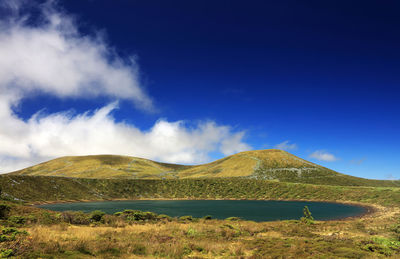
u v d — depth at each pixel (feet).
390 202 218.59
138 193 345.72
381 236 72.59
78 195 296.92
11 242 38.91
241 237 70.90
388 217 127.54
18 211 89.76
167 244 50.37
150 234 63.05
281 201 285.23
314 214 165.27
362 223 107.45
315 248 51.31
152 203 257.34
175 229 76.23
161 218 114.32
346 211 181.98
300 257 44.47
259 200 303.89
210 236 68.33
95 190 325.62
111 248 44.57
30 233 50.01
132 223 94.58
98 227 80.07
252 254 48.11
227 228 82.84
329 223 108.88
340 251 48.29
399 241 63.10
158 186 375.45
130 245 47.93
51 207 208.13
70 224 83.30
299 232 81.82
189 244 52.37
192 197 336.08
